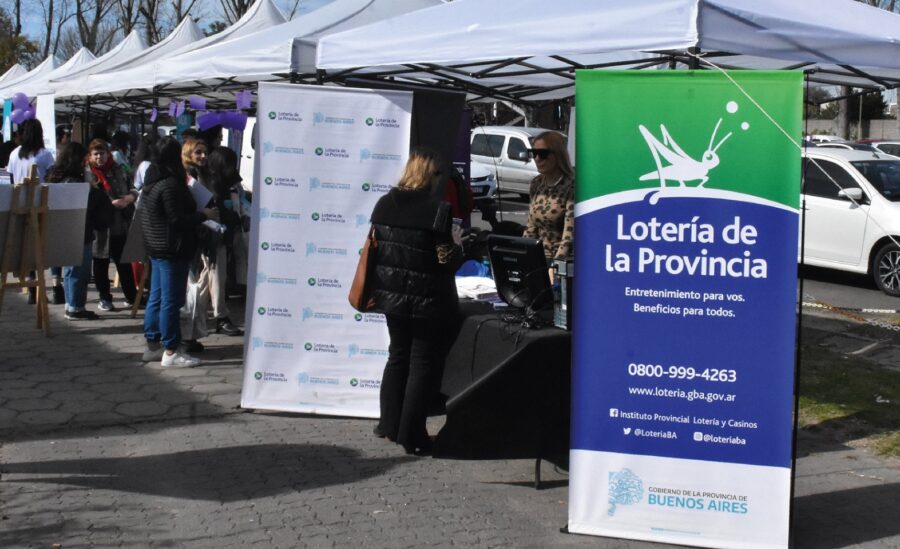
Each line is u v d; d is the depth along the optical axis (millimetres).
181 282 7445
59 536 4355
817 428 6438
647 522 4402
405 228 5379
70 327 8969
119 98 16219
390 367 5762
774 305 4117
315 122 6191
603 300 4328
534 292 5152
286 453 5652
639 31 4746
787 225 4055
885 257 11641
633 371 4324
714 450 4266
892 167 12320
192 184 7750
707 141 4102
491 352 5109
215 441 5840
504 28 5297
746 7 4781
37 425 6031
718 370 4215
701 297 4195
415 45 5742
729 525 4281
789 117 3996
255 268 6344
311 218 6270
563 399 4938
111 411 6375
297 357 6395
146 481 5125
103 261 9625
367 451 5738
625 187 4230
